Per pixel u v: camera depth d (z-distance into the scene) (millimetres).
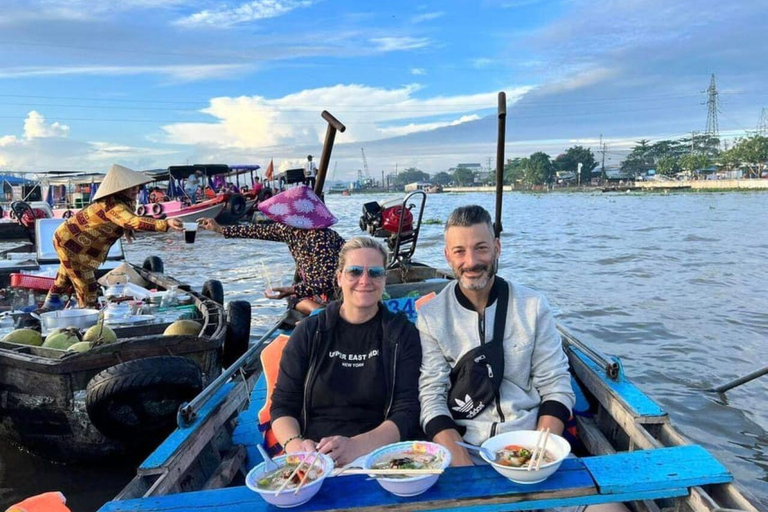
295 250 5234
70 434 4719
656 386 6133
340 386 3000
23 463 4957
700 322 8414
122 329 5664
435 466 2303
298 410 3059
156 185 32625
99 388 4242
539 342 2938
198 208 25641
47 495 2523
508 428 2852
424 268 7359
